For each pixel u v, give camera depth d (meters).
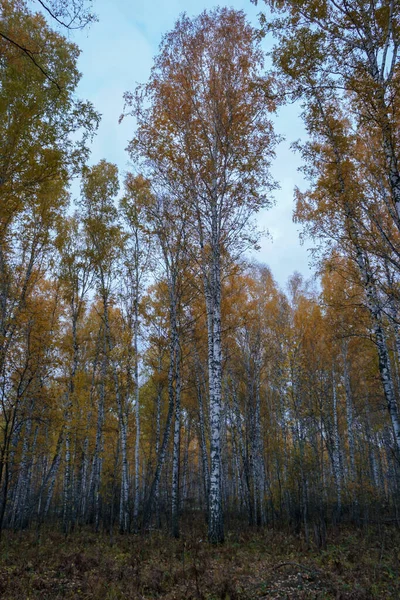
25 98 8.23
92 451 19.22
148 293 18.30
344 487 16.25
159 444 18.78
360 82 6.21
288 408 14.27
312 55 6.61
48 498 19.09
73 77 9.05
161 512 19.17
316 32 6.66
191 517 19.47
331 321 13.84
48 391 11.12
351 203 7.62
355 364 20.00
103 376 16.00
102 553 9.13
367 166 7.33
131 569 7.35
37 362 10.03
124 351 14.73
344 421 20.11
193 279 13.59
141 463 25.48
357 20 6.49
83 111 8.97
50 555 8.96
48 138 8.60
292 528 13.23
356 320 11.78
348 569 7.32
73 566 7.70
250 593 5.86
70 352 15.07
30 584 6.50
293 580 6.57
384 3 6.36
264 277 21.53
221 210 11.46
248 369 18.06
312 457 12.45
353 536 11.03
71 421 13.48
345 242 9.45
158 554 8.59
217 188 11.60
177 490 12.06
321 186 8.55
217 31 11.80
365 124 6.42
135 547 9.52
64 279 16.06
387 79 6.05
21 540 11.10
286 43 6.95
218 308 10.84
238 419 17.36
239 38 11.57
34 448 13.52
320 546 9.65
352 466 17.20
